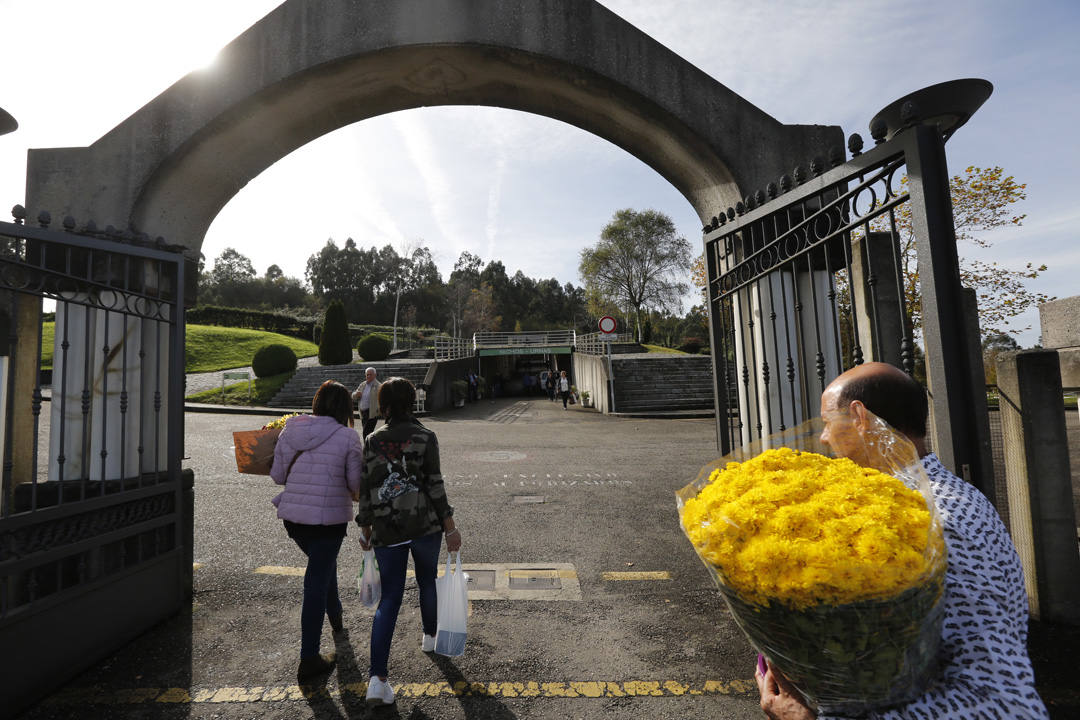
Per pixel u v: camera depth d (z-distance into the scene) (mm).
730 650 2982
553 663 2854
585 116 4332
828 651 882
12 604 3102
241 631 3225
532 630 3213
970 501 1033
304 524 2766
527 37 3828
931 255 1747
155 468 3494
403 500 2633
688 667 2812
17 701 2432
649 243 55094
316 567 2783
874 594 825
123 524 3119
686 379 21750
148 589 3217
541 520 5516
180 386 3617
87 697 2557
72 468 3527
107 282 3137
